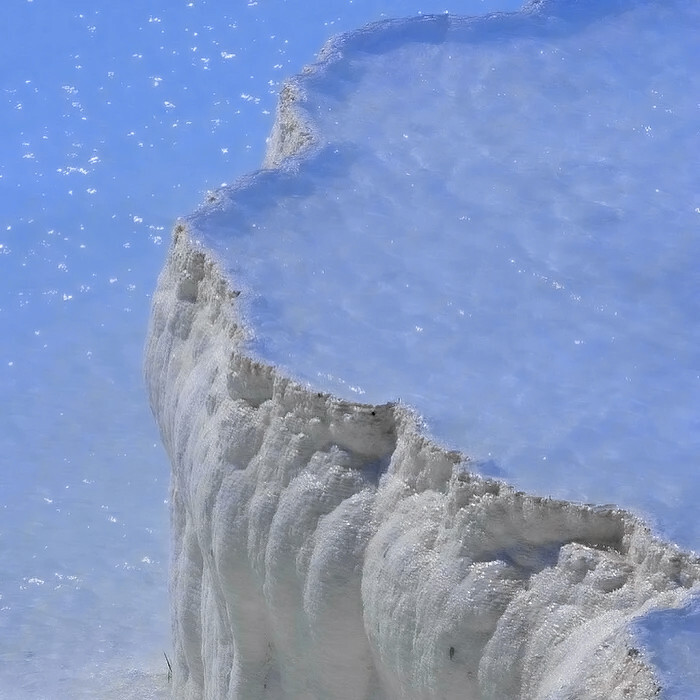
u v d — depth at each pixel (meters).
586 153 19.86
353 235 17.67
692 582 12.73
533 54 22.27
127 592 25.22
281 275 16.83
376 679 15.00
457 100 20.95
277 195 18.38
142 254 33.72
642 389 15.31
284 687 15.84
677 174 19.50
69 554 26.09
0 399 29.83
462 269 17.25
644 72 21.94
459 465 13.83
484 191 18.83
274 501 15.18
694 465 14.09
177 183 35.91
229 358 15.63
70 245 34.03
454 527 13.73
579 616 12.88
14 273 33.19
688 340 16.22
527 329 16.25
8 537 26.52
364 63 21.73
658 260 17.61
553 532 13.41
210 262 16.89
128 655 23.69
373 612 14.27
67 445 28.72
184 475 16.66
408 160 19.38
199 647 17.83
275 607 15.36
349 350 15.64
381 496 14.59
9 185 36.09
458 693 13.53
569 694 11.89
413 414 14.59
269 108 38.47
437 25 22.84
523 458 14.03
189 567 17.66
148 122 38.19
